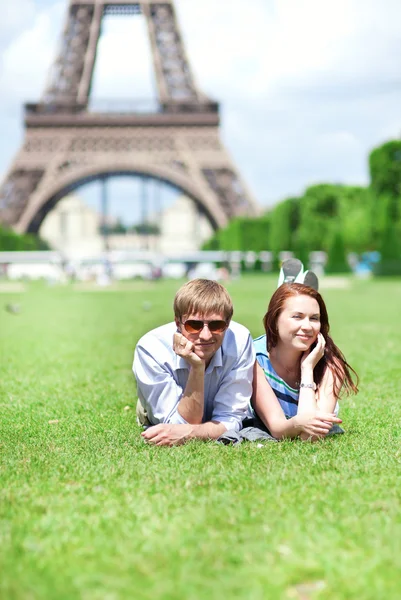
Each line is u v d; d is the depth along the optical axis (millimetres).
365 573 4906
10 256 128500
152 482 7156
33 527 5883
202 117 126375
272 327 9180
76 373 16609
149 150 127625
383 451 8516
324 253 126312
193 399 8680
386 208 94812
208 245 181875
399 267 94938
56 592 4676
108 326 30453
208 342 8430
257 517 6047
